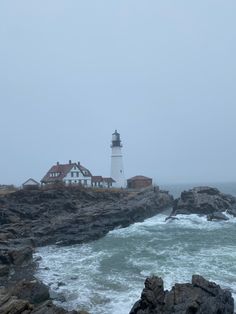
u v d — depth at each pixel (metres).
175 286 21.81
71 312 20.28
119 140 98.81
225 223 55.50
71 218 52.28
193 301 20.31
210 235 45.62
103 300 24.61
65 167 90.88
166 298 20.97
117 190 76.50
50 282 28.62
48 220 53.06
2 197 61.41
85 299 24.88
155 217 65.38
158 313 20.16
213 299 21.19
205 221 57.31
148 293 20.72
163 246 39.50
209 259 33.38
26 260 34.38
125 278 28.77
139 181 97.56
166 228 51.91
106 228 49.94
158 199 73.62
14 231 45.44
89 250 39.66
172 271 29.95
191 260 33.16
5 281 29.25
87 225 49.50
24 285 23.86
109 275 29.73
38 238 44.09
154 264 32.19
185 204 65.56
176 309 19.95
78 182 87.19
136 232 49.16
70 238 44.28
